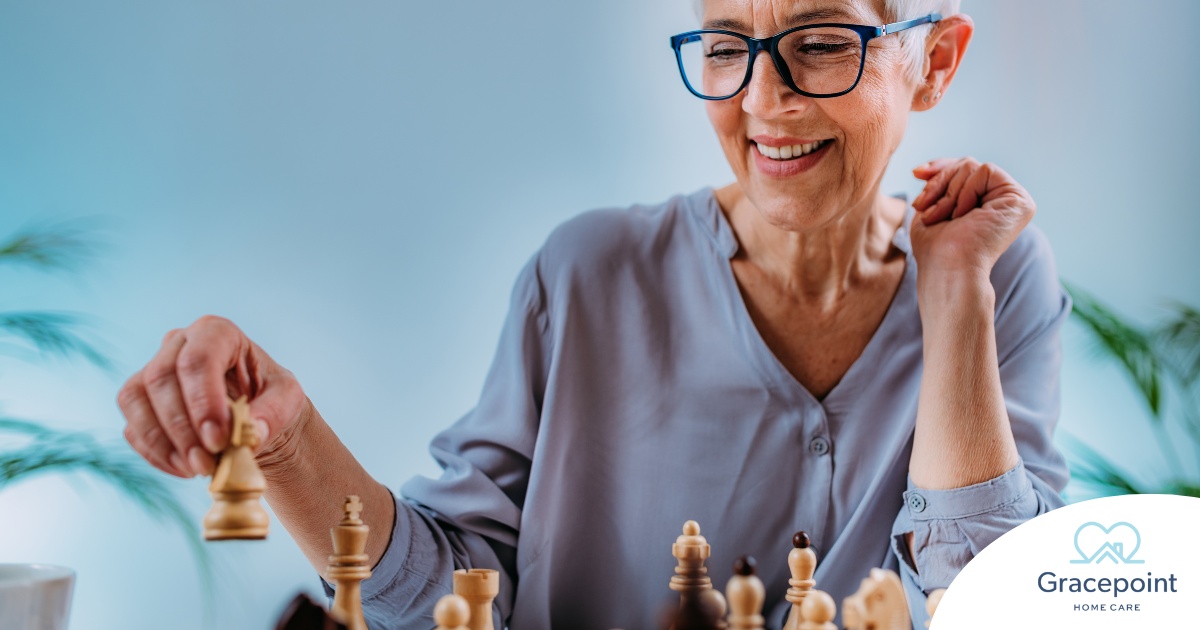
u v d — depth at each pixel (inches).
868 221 48.4
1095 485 90.4
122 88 104.4
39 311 102.8
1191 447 90.8
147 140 103.6
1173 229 92.6
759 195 44.2
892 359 48.4
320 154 101.0
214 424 26.4
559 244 51.1
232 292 101.7
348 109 100.7
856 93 41.6
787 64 41.8
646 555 48.5
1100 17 92.8
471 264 98.1
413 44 99.7
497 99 97.8
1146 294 92.7
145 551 101.2
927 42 44.7
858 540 47.3
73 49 105.2
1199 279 92.2
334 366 98.9
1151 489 90.8
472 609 30.8
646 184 94.7
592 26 95.7
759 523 48.1
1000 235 44.2
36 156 104.5
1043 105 92.7
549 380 49.2
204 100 103.4
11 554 101.0
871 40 41.8
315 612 24.2
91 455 99.6
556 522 48.1
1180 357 91.5
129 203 103.8
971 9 92.9
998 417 41.9
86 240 102.9
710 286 49.6
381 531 41.1
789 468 48.1
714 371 48.9
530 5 97.3
